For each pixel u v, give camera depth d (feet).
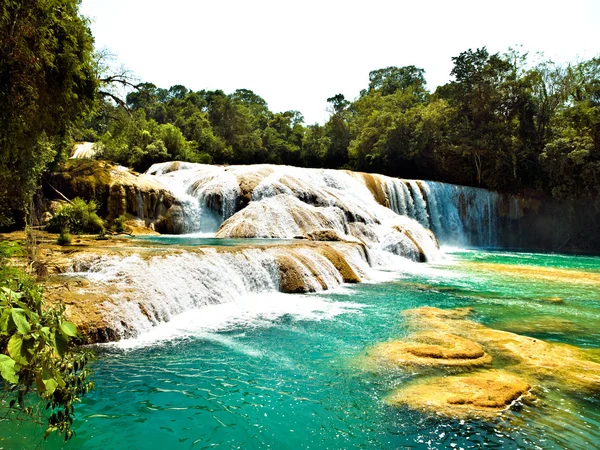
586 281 56.39
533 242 124.88
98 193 72.90
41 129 35.63
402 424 18.80
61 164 75.10
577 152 111.14
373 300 42.37
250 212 72.33
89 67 39.27
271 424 18.80
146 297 32.19
